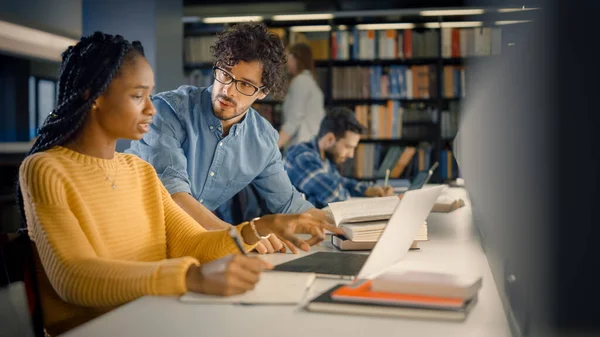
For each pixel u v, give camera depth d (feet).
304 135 19.20
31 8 13.65
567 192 1.67
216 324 3.12
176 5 20.15
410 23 21.29
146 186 5.13
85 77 4.35
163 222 5.15
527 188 2.23
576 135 1.59
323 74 21.70
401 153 21.24
